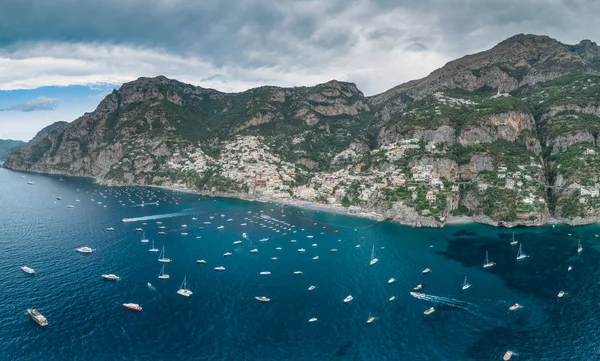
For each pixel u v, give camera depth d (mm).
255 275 175750
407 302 150500
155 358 113500
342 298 153500
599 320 134875
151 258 195250
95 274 172375
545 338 125000
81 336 123250
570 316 138250
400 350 119625
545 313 141000
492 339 125188
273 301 150000
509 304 148375
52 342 119625
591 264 186250
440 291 160000
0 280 163750
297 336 126312
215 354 115875
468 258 199000
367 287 164000
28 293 151750
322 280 171125
